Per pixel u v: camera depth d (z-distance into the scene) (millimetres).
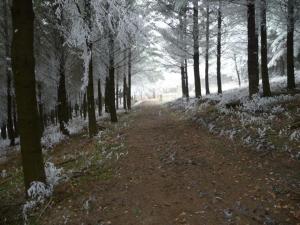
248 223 5035
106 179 7668
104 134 14398
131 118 21000
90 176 7965
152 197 6395
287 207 5371
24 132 6742
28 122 6723
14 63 6586
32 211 6242
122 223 5457
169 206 5910
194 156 8930
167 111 23547
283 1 14781
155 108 29688
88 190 6996
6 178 10156
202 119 14031
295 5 14484
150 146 10758
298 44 22578
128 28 7566
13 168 12469
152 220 5453
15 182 9102
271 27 24234
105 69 24109
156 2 19547
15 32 6496
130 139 12344
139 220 5504
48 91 28703
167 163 8531
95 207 6133
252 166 7523
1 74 23000
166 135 12391
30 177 6793
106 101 28766
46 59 18609
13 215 6281
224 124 11977
